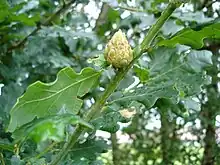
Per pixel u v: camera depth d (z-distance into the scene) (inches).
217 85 16.0
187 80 6.8
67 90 5.3
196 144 18.3
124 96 6.0
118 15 12.7
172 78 6.8
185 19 9.4
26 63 11.1
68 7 12.3
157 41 6.2
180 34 5.9
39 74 11.3
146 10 10.8
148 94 6.0
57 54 11.4
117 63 5.5
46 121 4.4
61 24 13.0
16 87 7.7
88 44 12.6
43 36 11.3
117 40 5.5
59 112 5.3
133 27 12.2
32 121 4.7
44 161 6.2
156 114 17.8
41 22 12.1
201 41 6.0
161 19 5.7
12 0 10.1
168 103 6.7
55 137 4.3
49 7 12.3
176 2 5.7
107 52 5.5
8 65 11.0
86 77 5.3
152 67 6.8
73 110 5.5
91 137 7.2
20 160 6.2
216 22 5.8
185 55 6.9
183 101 7.6
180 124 18.0
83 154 7.2
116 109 5.9
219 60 15.3
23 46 11.4
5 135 6.9
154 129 19.0
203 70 6.9
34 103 5.1
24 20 9.8
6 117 7.1
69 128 6.5
